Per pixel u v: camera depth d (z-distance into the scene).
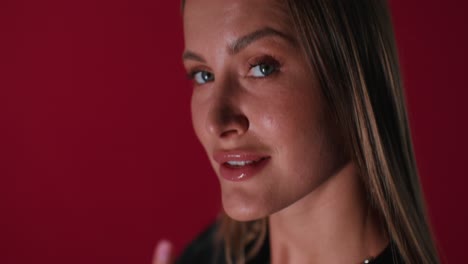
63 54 1.59
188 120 1.59
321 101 0.67
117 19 1.56
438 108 1.38
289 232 0.80
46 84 1.62
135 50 1.57
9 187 1.68
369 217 0.75
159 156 1.63
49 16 1.58
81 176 1.67
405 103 0.77
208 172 1.61
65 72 1.61
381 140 0.70
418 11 1.36
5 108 1.64
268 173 0.67
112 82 1.60
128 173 1.65
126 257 1.70
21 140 1.66
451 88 1.36
